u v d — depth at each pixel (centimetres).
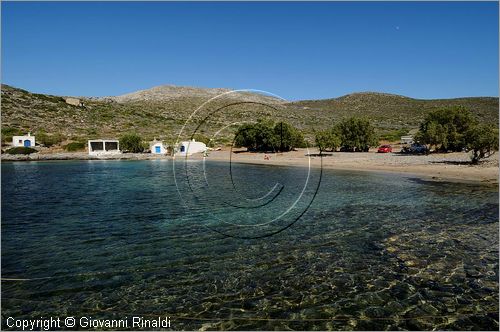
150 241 1156
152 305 725
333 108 13325
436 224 1310
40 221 1446
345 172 3269
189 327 646
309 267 912
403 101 14988
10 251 1056
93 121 9931
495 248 1027
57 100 11550
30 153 6525
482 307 702
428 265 912
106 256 1011
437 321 657
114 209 1695
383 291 773
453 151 4697
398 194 1997
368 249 1043
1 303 739
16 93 11188
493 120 9425
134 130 9206
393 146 6072
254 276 860
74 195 2158
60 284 827
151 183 2759
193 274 877
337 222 1373
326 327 640
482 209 1552
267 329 636
